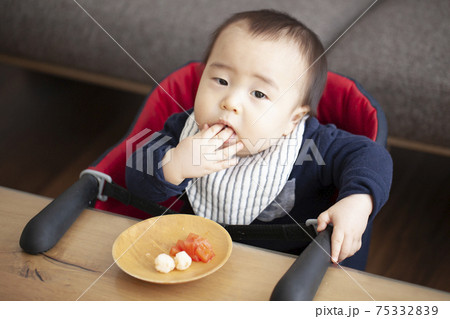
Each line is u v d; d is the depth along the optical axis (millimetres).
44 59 1726
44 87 1895
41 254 649
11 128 1669
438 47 1472
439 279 1199
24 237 646
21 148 1587
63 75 1755
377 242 1304
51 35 1673
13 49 1737
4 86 1873
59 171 1507
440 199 1456
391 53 1465
